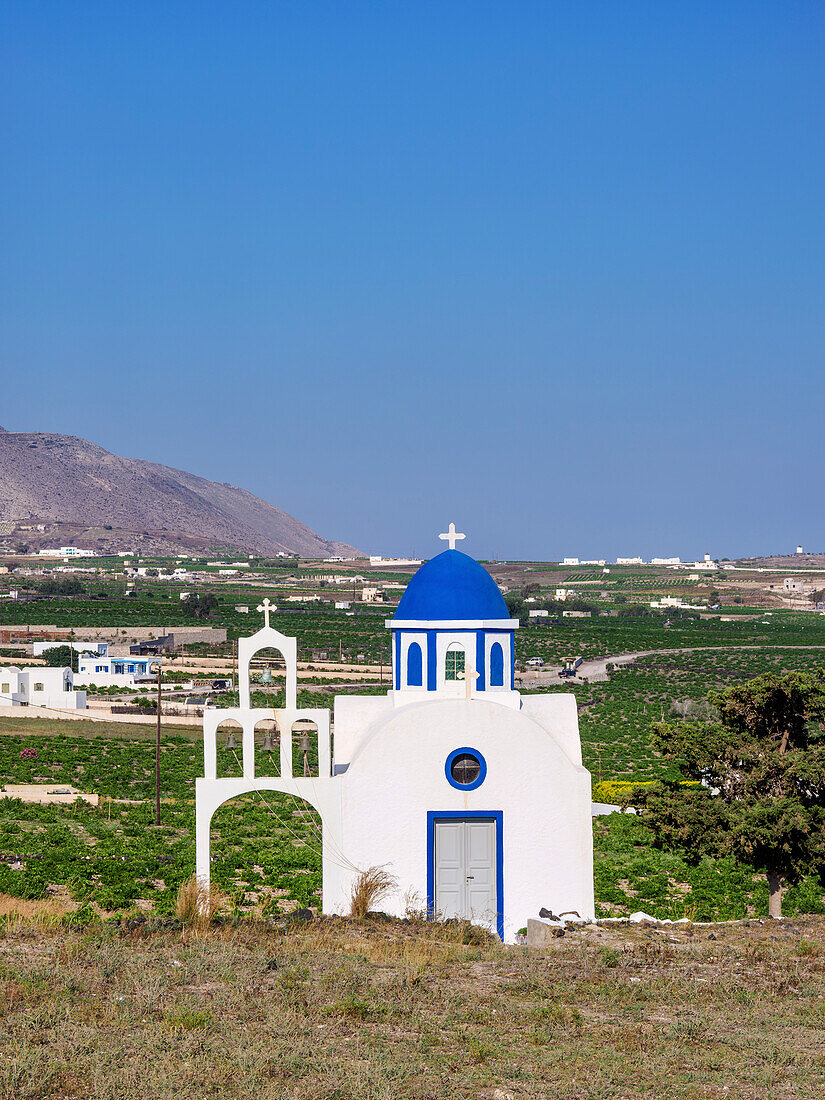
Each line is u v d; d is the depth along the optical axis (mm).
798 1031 24062
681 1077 21109
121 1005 23641
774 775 41906
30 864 61938
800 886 61344
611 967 28984
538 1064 21672
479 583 40250
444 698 38469
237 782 36906
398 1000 25188
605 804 92000
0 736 133125
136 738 135500
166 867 62875
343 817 36812
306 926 32375
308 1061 21016
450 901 37062
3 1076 19344
